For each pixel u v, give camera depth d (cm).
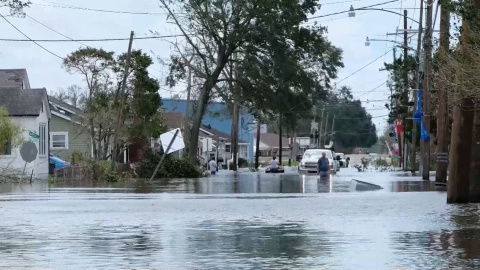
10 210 4772
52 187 8200
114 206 5097
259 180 10225
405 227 3616
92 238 3259
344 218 4125
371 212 4503
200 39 13538
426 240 3106
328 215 4322
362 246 2944
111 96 12069
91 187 8162
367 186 7794
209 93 13888
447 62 5097
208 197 6138
